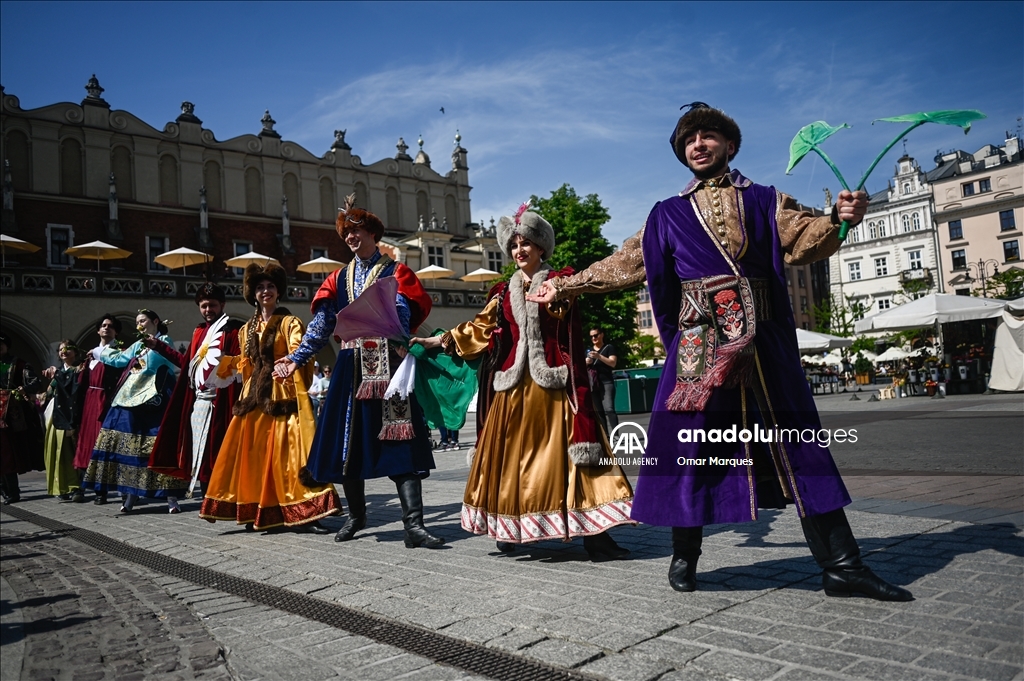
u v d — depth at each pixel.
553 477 3.62
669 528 4.43
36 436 8.63
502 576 3.30
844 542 2.63
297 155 38.66
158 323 7.36
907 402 17.17
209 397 5.99
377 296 4.37
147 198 33.84
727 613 2.52
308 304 32.91
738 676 1.97
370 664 2.29
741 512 2.65
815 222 2.64
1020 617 2.27
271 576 3.61
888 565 2.99
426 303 4.70
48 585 3.78
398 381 4.29
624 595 2.84
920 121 2.43
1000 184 44.75
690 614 2.53
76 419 8.12
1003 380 18.31
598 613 2.61
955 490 4.91
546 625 2.51
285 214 37.41
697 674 2.01
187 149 35.12
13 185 30.81
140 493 6.75
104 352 7.69
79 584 3.77
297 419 5.10
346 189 40.25
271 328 5.34
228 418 5.91
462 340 4.00
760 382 2.72
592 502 3.54
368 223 4.86
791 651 2.12
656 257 2.97
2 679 2.34
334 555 4.09
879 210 67.56
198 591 3.43
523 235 3.81
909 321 18.89
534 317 3.73
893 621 2.31
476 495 3.91
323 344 5.01
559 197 37.19
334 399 4.57
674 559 2.91
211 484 5.24
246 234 36.53
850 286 69.31
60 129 31.95
